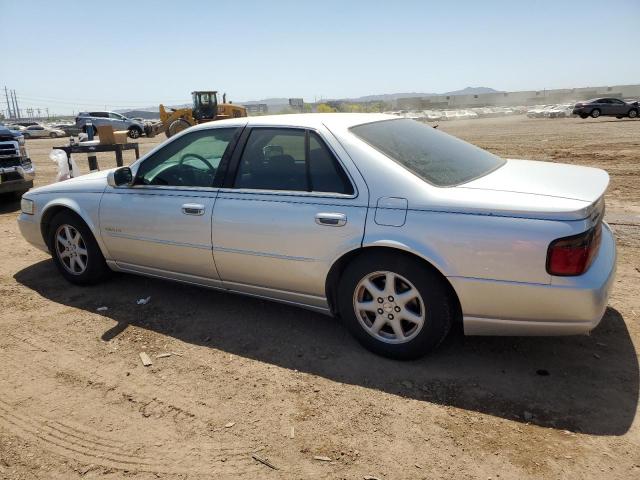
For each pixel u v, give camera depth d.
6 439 2.78
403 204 3.16
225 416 2.91
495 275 2.95
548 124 31.66
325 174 3.45
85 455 2.64
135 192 4.32
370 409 2.93
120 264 4.60
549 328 2.97
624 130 22.16
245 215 3.70
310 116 3.80
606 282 2.93
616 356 3.37
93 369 3.44
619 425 2.71
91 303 4.52
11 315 4.31
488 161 3.86
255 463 2.54
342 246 3.33
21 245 6.45
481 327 3.14
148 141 27.92
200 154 4.04
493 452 2.55
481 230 2.95
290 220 3.51
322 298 3.58
